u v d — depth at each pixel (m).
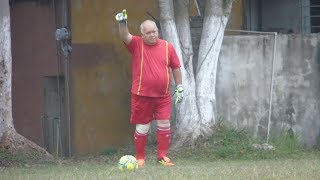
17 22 61.69
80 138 58.69
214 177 26.56
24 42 61.62
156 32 31.45
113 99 58.38
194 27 52.75
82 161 43.53
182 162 39.91
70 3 59.06
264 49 51.16
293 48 51.41
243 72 51.06
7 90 43.72
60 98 60.09
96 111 58.59
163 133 32.81
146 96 31.69
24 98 61.84
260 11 63.59
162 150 33.16
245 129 49.47
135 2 58.38
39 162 41.69
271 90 51.00
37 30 61.00
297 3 63.22
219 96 50.84
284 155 46.19
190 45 47.09
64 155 59.38
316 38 51.44
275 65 51.25
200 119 46.84
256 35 51.84
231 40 51.00
